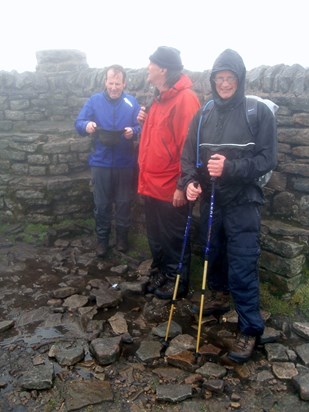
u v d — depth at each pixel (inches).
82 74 243.1
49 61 248.1
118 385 116.0
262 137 117.6
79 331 138.9
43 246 203.9
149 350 128.6
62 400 110.4
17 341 133.6
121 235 195.9
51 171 222.5
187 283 159.3
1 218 223.3
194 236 181.8
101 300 154.5
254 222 124.0
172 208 150.4
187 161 132.7
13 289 165.5
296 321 142.9
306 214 154.3
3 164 226.5
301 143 151.9
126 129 176.6
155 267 175.8
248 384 116.6
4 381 116.2
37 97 244.8
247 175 116.3
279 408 108.7
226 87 117.2
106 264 186.9
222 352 129.3
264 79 161.9
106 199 189.0
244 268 124.3
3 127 239.6
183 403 110.0
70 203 222.4
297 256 149.6
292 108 153.4
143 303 157.8
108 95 182.7
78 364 123.6
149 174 152.9
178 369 121.7
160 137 147.4
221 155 120.0
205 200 133.0
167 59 140.3
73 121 249.6
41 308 152.3
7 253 195.2
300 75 152.0
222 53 116.6
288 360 125.2
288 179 158.2
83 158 230.4
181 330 139.3
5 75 234.7
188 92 142.9
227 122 121.0
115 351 124.5
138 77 211.2
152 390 114.3
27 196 216.2
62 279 174.1
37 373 117.1
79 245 206.5
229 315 146.7
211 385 113.6
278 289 153.4
